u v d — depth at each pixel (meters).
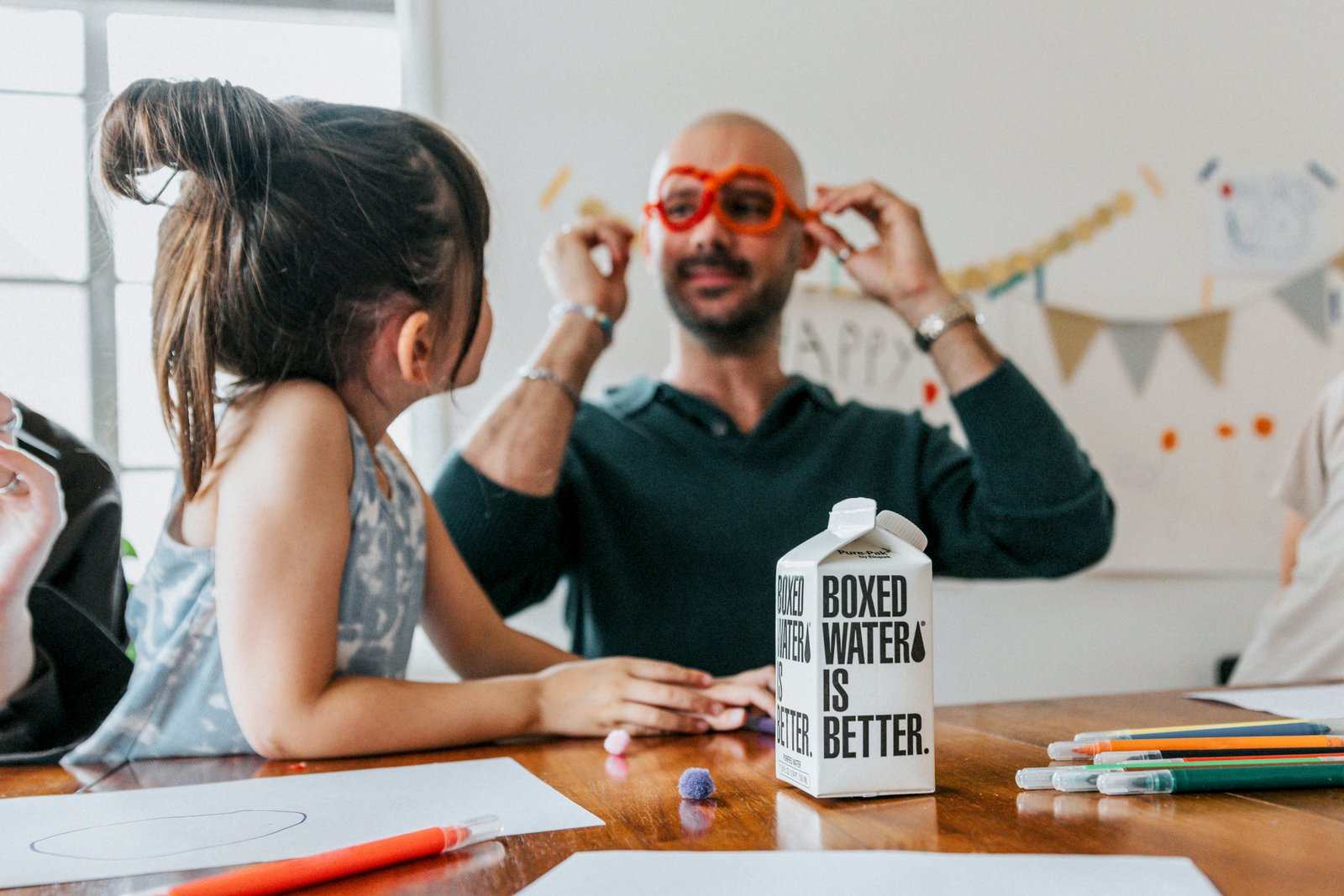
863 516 0.51
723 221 1.28
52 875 0.38
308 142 0.66
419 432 1.86
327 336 0.69
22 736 0.67
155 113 0.63
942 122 2.09
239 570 0.62
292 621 0.62
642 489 1.33
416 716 0.64
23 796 0.53
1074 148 2.14
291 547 0.63
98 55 1.85
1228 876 0.35
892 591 0.49
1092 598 2.10
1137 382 2.13
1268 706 0.75
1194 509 2.14
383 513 0.75
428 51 1.88
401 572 0.77
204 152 0.63
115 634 0.77
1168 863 0.36
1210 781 0.49
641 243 1.94
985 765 0.56
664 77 1.97
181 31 1.88
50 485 0.61
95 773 0.61
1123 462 2.12
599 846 0.41
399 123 0.73
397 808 0.48
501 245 1.88
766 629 1.28
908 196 2.07
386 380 0.73
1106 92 2.15
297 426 0.65
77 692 0.70
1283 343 2.19
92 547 0.76
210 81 0.65
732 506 1.32
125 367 1.84
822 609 0.49
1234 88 2.21
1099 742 0.54
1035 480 1.28
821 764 0.48
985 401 1.28
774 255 1.31
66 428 0.79
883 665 0.49
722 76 2.00
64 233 1.83
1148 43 2.18
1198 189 2.18
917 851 0.39
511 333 1.89
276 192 0.65
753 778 0.54
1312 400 2.20
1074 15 2.14
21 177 1.82
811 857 0.37
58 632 0.69
